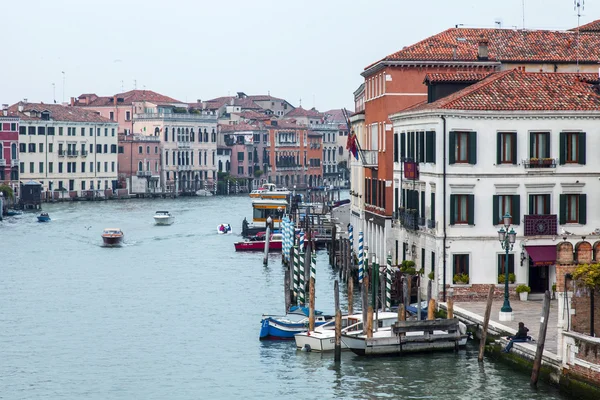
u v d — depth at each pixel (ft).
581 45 241.35
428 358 159.74
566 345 134.72
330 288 240.94
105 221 444.96
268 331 182.39
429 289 172.96
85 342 183.42
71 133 601.62
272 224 347.97
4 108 581.94
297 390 148.56
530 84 192.85
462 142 186.39
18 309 217.15
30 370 164.04
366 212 262.06
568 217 188.75
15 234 380.99
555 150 187.62
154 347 178.50
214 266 287.48
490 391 141.59
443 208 186.09
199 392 149.89
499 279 186.60
